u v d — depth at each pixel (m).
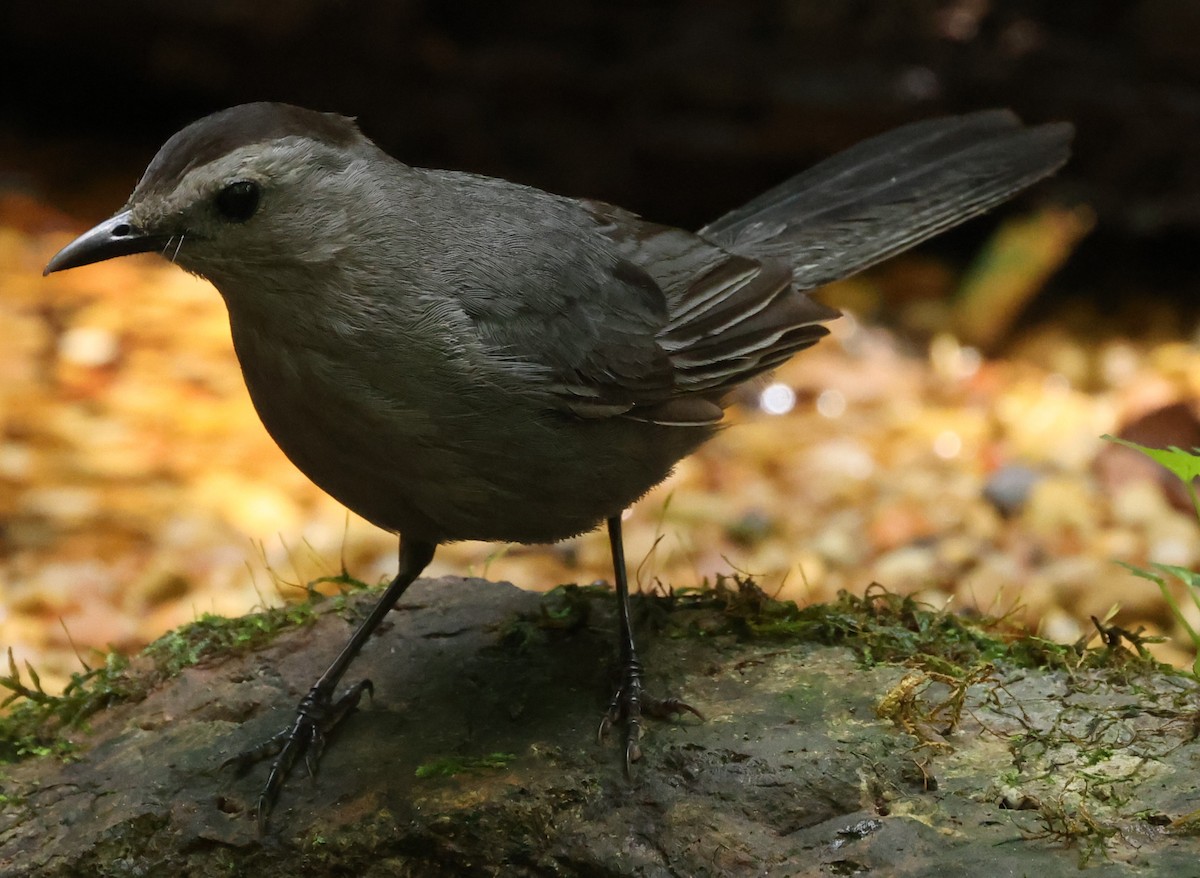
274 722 8.12
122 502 15.68
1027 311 19.91
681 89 19.64
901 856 6.64
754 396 17.91
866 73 19.03
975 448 16.55
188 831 7.56
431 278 7.44
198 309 20.19
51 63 22.80
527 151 20.34
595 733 7.68
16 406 17.44
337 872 7.39
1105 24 18.77
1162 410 15.90
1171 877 6.27
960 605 13.09
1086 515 14.80
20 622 13.38
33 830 7.78
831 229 10.02
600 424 7.94
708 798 7.18
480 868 7.28
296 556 14.25
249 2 20.20
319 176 7.22
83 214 21.48
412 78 20.36
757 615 8.50
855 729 7.41
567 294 7.86
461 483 7.57
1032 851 6.53
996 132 10.59
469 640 8.59
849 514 15.23
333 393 7.34
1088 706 7.48
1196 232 19.28
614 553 8.26
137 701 8.62
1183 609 13.05
